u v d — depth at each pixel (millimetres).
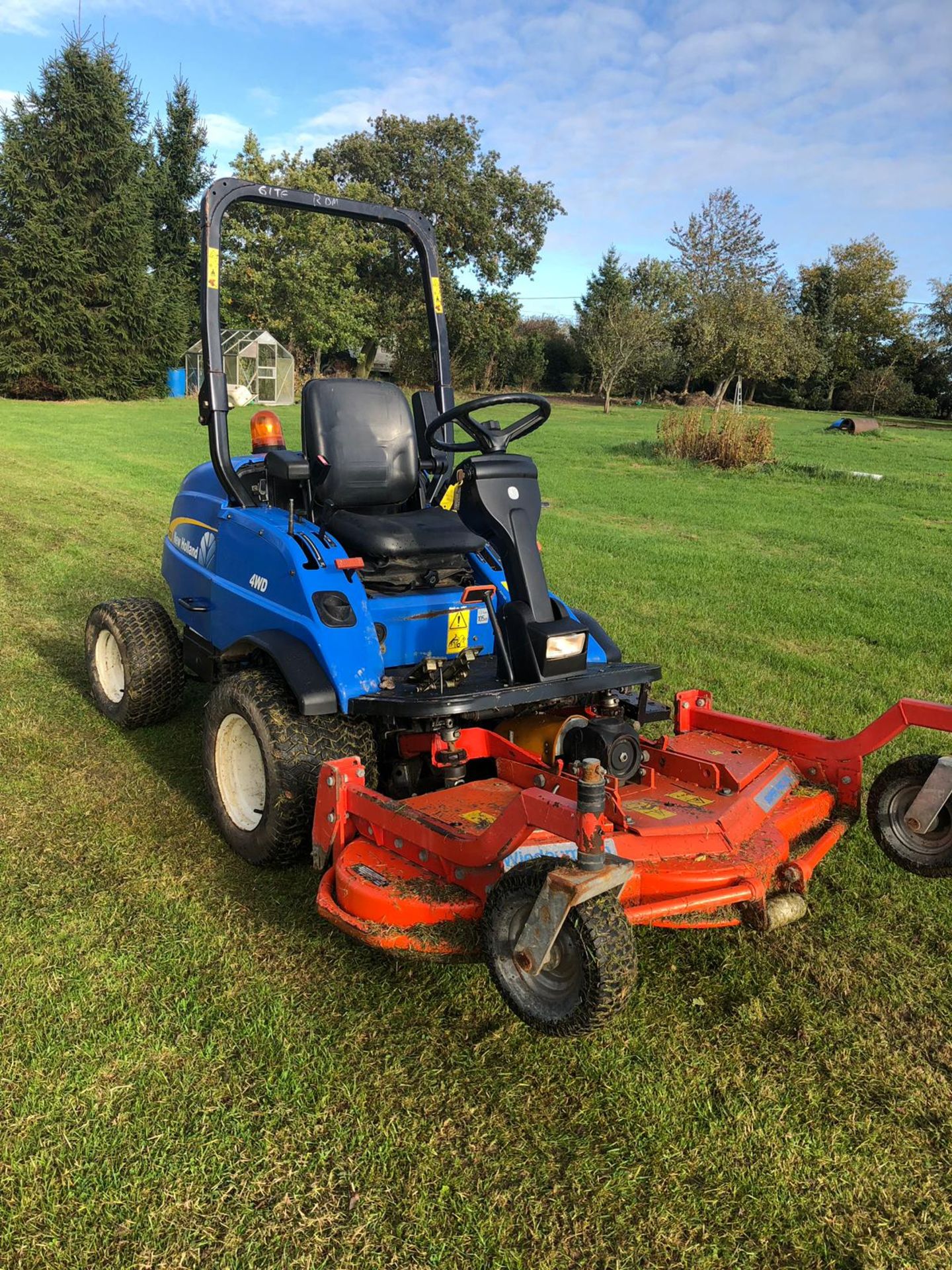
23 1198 2113
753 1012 2814
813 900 3441
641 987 2934
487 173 42875
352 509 3932
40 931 3094
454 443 4316
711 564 9508
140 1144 2264
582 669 3379
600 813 2162
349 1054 2588
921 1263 2025
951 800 3133
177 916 3209
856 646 6730
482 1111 2406
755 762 3318
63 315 33969
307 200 4109
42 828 3791
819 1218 2133
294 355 43562
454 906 2561
